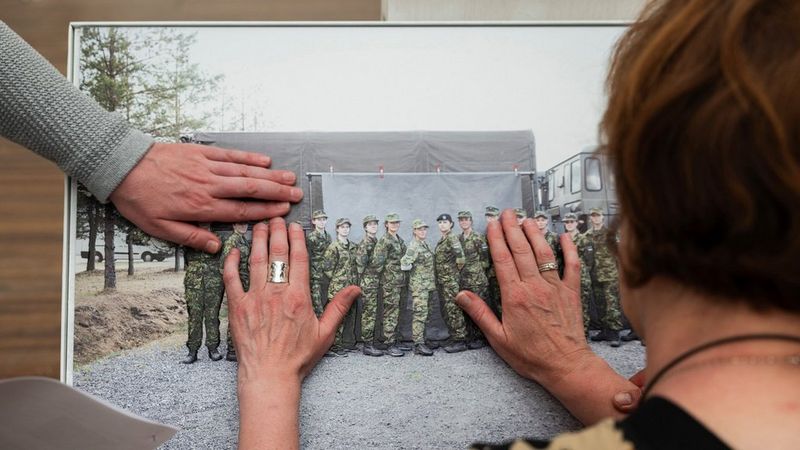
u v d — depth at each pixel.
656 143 0.35
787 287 0.34
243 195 0.90
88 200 0.91
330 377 0.90
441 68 1.00
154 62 0.97
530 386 0.90
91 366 0.89
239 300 0.87
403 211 0.96
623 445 0.35
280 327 0.84
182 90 0.97
